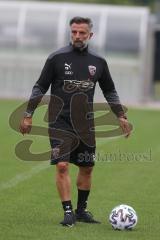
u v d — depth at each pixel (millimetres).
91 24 30781
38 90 30875
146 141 68062
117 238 28422
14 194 39031
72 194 39844
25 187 41469
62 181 30484
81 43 30469
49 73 30781
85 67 30734
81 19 30406
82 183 31734
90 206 36125
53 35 120375
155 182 44719
